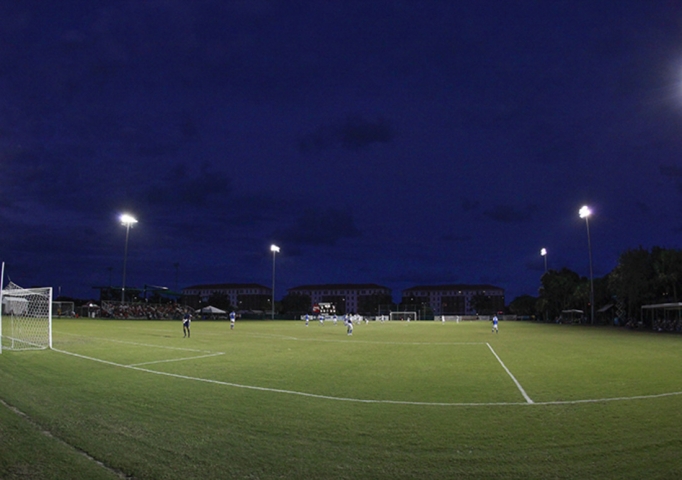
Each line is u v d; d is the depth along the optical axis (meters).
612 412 9.25
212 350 22.27
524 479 5.96
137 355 19.61
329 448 7.12
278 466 6.39
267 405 9.88
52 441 7.39
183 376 13.77
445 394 11.08
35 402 10.09
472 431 7.98
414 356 19.94
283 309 157.75
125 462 6.50
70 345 24.09
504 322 92.50
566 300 90.50
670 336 36.34
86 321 59.78
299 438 7.60
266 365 16.45
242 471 6.20
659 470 6.21
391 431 8.00
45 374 14.04
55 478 5.93
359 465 6.43
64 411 9.30
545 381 12.97
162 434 7.78
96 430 7.99
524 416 8.98
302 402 10.18
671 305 45.75
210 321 75.50
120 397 10.65
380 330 49.34
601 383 12.58
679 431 7.88
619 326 63.03
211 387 11.95
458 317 109.06
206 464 6.44
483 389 11.72
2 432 7.84
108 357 18.70
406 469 6.30
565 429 8.07
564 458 6.68
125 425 8.30
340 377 13.68
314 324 70.38
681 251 52.53
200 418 8.80
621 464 6.43
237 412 9.27
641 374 14.25
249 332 41.38
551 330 49.38
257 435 7.75
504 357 19.50
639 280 56.38
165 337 31.88
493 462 6.54
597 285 76.69
